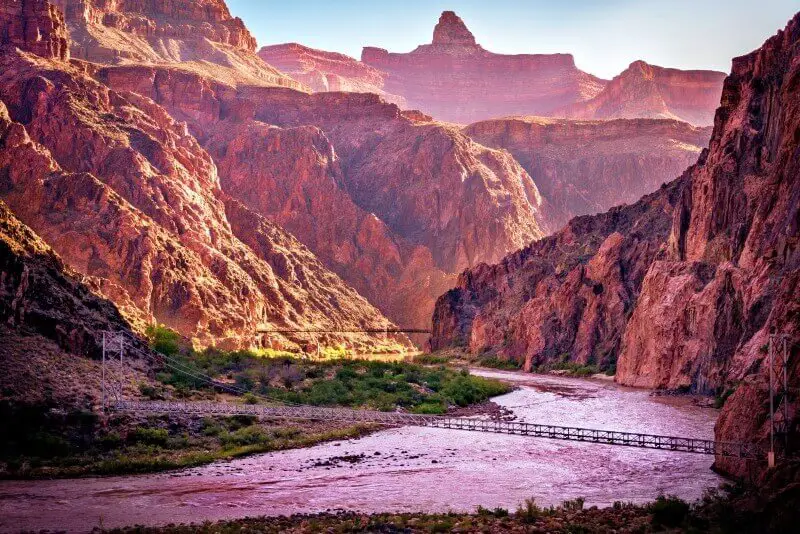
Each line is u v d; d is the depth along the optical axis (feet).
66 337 351.87
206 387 404.57
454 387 493.36
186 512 223.30
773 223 479.00
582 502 219.41
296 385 466.29
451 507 227.81
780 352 248.32
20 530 204.13
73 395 320.29
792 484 181.98
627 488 246.88
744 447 241.55
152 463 279.28
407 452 308.81
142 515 220.02
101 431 304.91
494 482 259.19
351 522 199.31
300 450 312.91
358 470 278.46
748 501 190.19
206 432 326.24
